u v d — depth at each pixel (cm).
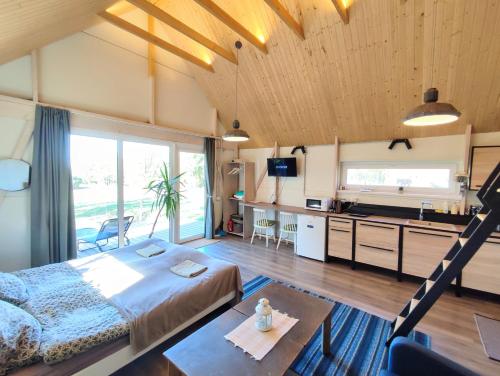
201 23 366
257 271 361
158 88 426
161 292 193
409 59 280
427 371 128
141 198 419
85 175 343
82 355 139
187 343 144
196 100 493
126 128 381
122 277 217
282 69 365
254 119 489
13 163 272
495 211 146
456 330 227
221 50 358
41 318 155
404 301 279
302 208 473
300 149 497
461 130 330
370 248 354
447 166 353
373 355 194
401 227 327
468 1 219
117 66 367
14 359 123
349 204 428
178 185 471
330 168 457
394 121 357
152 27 403
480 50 245
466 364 187
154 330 170
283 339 148
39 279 208
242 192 572
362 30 276
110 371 151
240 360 131
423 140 363
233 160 573
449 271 162
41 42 275
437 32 248
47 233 291
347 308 263
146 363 187
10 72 272
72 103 320
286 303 190
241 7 317
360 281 330
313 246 410
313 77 353
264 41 338
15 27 202
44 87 296
